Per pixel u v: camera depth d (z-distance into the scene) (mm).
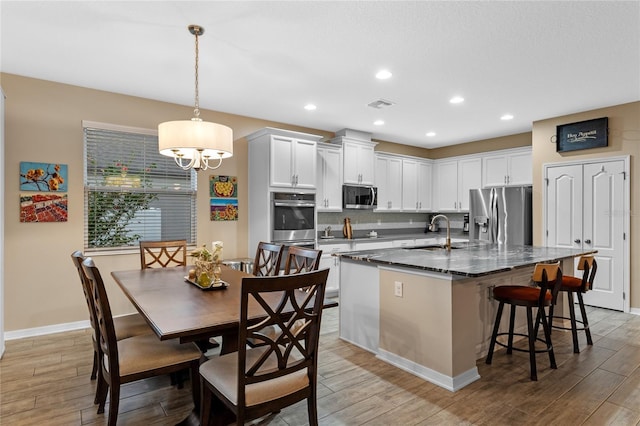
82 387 2404
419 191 6730
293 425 2002
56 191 3514
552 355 2709
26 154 3377
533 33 2574
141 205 4051
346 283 3328
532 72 3283
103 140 3809
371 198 5742
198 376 2000
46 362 2801
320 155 5176
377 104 4242
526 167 5520
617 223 4277
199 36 2633
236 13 2332
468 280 2529
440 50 2846
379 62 3076
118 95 3855
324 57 2980
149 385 2459
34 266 3416
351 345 3211
